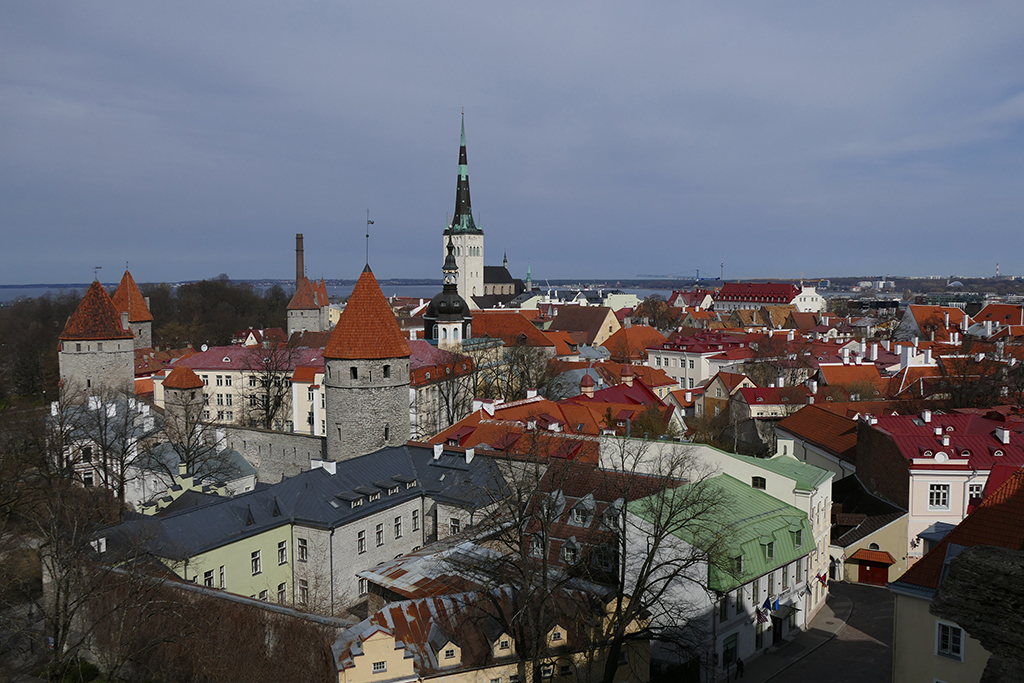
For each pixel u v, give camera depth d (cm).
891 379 11438
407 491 6594
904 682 3819
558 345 15462
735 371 13488
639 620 4350
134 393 10481
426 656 3894
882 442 6750
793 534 5381
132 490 7950
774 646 5262
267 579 5656
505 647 4003
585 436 6919
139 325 14550
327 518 5791
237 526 5500
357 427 7619
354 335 7588
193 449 7969
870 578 6341
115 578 4709
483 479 6397
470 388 11369
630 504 4950
